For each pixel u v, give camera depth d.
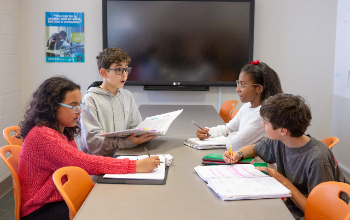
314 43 3.56
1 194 2.87
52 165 1.38
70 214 1.18
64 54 3.59
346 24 3.29
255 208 1.11
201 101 3.75
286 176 1.48
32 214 1.39
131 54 3.58
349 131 3.25
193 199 1.17
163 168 1.46
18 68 3.52
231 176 1.35
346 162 3.32
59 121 1.44
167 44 3.57
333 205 1.10
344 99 3.36
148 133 1.76
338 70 3.49
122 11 3.51
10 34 3.33
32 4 3.51
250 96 1.82
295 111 1.29
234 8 3.49
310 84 3.62
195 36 3.55
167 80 3.63
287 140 1.37
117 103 2.03
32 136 1.36
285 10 3.53
